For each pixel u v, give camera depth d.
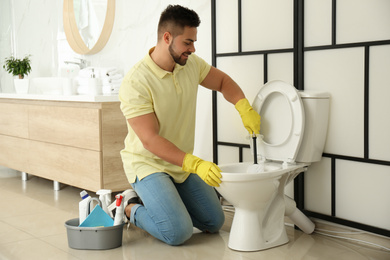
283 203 2.24
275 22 2.42
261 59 2.51
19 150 3.66
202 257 2.05
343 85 2.17
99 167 2.88
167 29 2.10
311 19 2.26
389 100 2.00
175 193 2.21
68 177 3.16
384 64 2.00
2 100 3.86
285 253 2.09
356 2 2.07
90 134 2.92
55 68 4.26
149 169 2.25
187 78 2.28
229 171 2.28
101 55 3.75
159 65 2.20
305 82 2.32
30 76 4.62
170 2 3.11
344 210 2.23
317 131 2.21
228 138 2.74
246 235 2.14
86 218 2.21
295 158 2.23
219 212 2.37
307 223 2.33
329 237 2.29
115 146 2.93
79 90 3.31
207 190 2.37
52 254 2.11
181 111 2.27
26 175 3.79
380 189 2.07
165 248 2.19
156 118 2.21
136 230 2.49
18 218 2.70
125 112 2.14
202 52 2.94
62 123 3.15
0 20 5.04
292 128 2.22
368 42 2.04
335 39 2.17
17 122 3.64
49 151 3.31
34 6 4.49
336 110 2.21
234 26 2.65
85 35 3.82
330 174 2.27
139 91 2.13
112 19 3.57
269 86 2.33
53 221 2.64
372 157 2.08
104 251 2.15
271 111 2.33
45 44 4.37
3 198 3.19
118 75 3.29
